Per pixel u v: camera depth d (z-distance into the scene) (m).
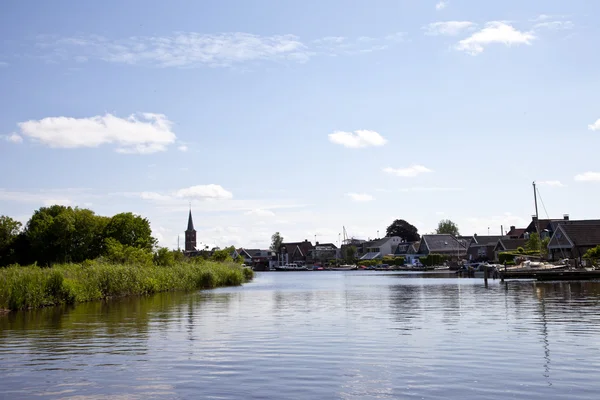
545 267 66.06
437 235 163.00
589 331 21.22
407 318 26.92
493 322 24.44
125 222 77.44
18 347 19.47
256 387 13.49
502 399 12.28
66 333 22.94
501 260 99.12
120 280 46.31
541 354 16.88
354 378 14.27
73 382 14.23
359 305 35.28
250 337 21.16
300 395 12.79
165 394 13.01
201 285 63.31
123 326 25.06
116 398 12.77
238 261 98.00
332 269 183.25
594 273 58.47
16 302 33.72
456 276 91.25
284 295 47.25
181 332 22.84
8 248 77.94
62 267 45.25
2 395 13.12
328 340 20.19
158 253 67.31
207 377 14.55
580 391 12.80
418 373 14.70
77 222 76.38
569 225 85.19
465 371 14.84
